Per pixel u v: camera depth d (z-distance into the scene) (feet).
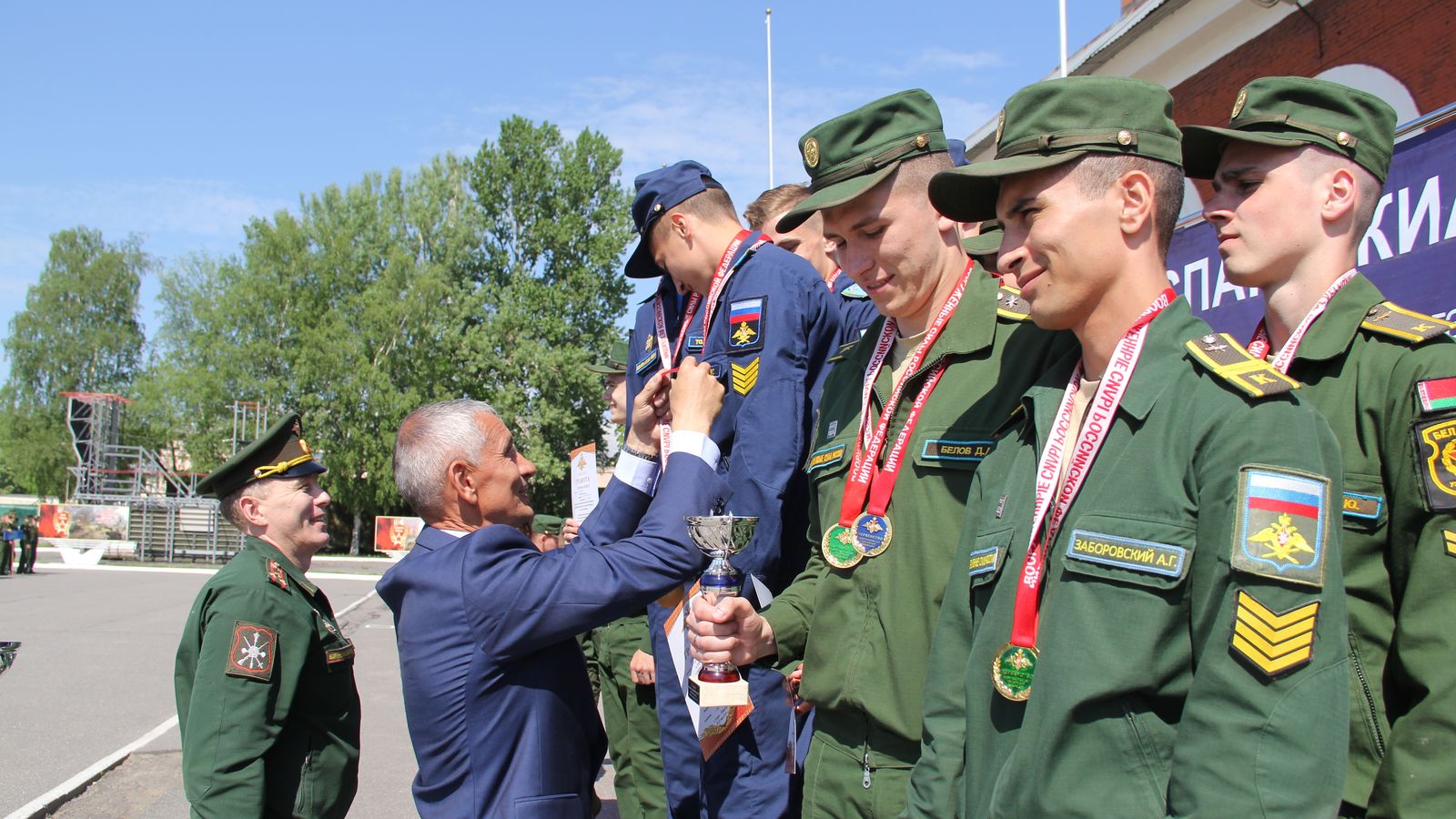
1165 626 5.26
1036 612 5.96
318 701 11.79
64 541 117.70
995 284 8.35
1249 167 7.80
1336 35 29.19
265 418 141.38
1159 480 5.43
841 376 9.42
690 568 8.73
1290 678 4.80
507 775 8.48
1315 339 7.34
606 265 162.50
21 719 29.99
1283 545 4.92
